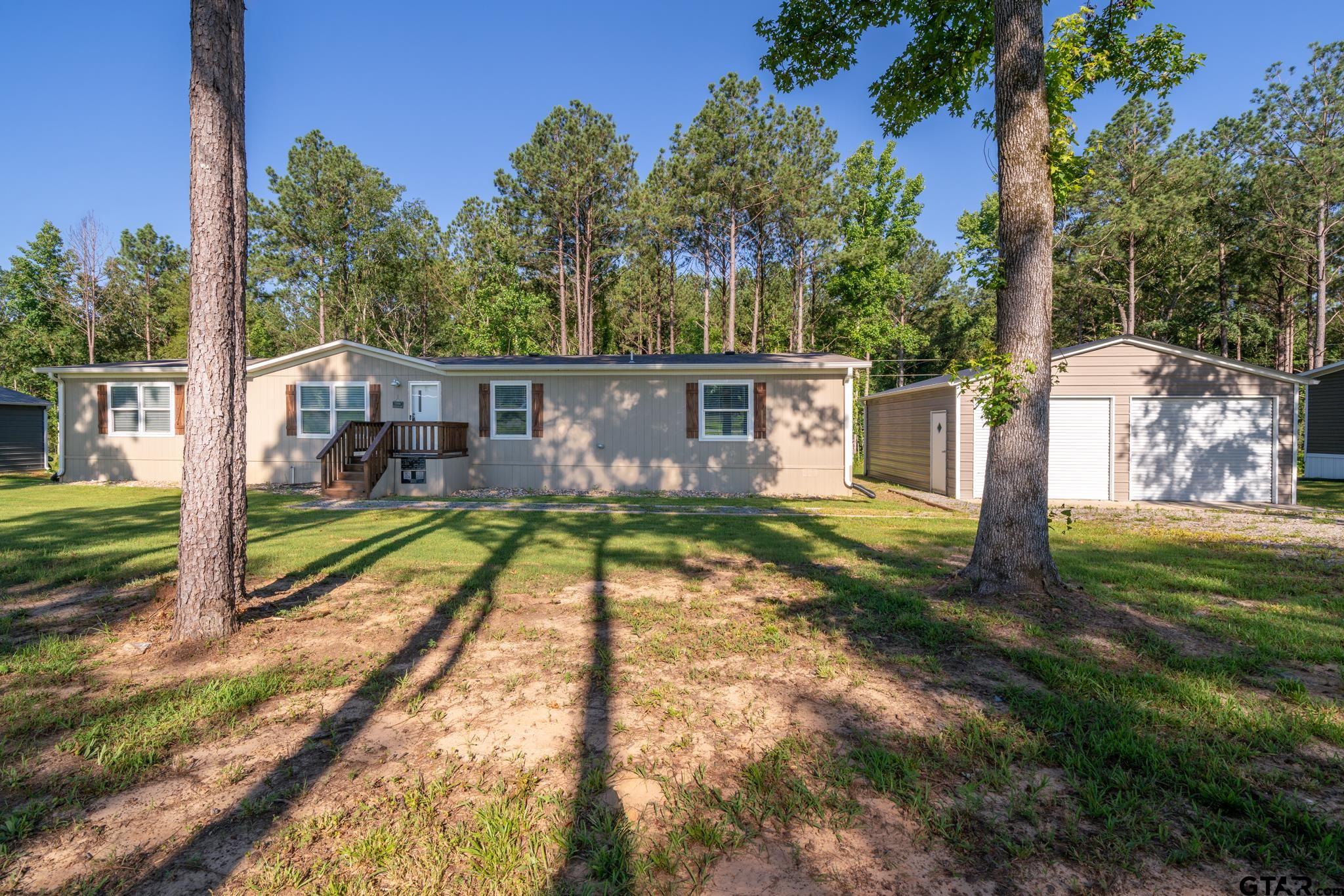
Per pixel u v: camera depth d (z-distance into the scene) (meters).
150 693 3.38
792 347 31.98
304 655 3.97
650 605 5.07
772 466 14.45
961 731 2.96
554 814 2.33
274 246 34.88
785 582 5.85
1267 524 10.02
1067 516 5.64
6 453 20.89
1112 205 29.14
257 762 2.72
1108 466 13.62
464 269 31.42
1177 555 7.24
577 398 15.00
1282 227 26.16
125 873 2.02
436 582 5.73
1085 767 2.64
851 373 14.25
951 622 4.60
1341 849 2.10
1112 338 13.52
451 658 3.93
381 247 36.59
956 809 2.36
